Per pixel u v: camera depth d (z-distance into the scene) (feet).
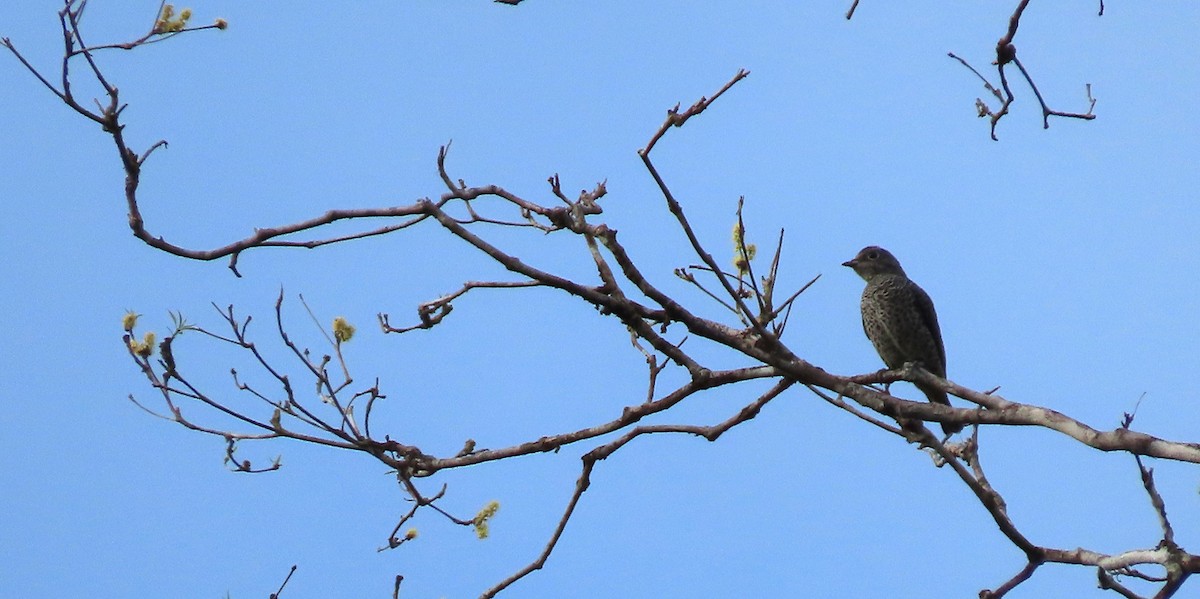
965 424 35.81
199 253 37.86
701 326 37.96
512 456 41.19
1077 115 34.81
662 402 41.32
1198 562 33.40
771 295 35.86
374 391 40.09
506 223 39.09
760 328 36.06
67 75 35.91
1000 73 34.76
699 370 39.63
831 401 37.42
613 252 38.04
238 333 38.86
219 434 40.19
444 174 38.70
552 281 37.93
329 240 38.73
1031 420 34.58
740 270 38.06
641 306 38.01
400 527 40.40
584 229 38.24
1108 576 35.17
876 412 36.63
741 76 34.88
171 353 39.14
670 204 34.96
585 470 42.42
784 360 36.96
